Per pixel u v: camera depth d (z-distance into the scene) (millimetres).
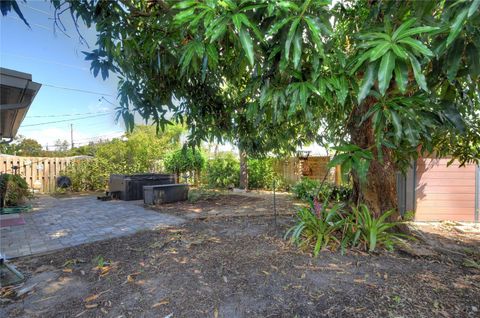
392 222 3355
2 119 4484
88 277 2457
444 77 1600
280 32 1394
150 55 2258
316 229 3270
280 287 2234
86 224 4484
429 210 4848
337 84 1542
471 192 4836
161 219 4824
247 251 3025
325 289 2195
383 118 1618
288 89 1591
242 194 8422
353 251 2971
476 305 1964
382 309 1920
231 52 2172
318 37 1258
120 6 2064
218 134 3324
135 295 2129
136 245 3324
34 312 1922
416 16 1302
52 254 3062
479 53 1217
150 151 10922
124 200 7219
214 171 10320
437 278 2385
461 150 3703
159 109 2754
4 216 5141
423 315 1846
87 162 9664
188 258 2855
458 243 3494
